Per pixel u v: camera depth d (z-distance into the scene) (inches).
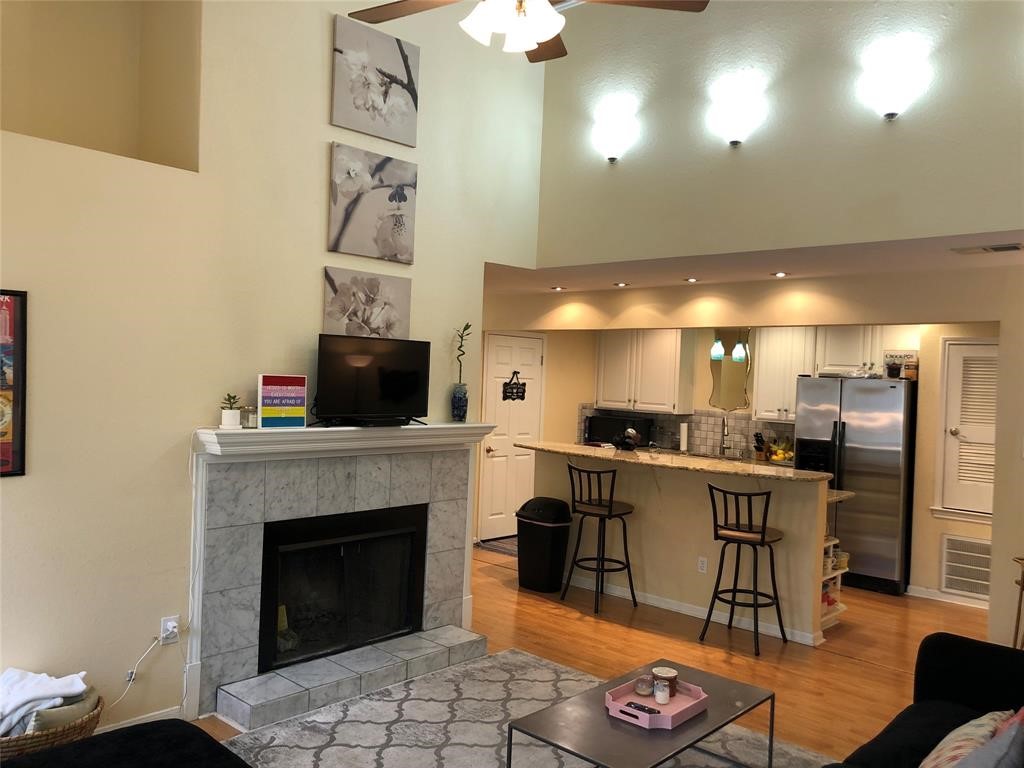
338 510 160.6
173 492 136.5
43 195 120.0
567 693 155.4
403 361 168.6
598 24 197.9
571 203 202.1
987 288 186.5
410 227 175.9
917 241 153.0
